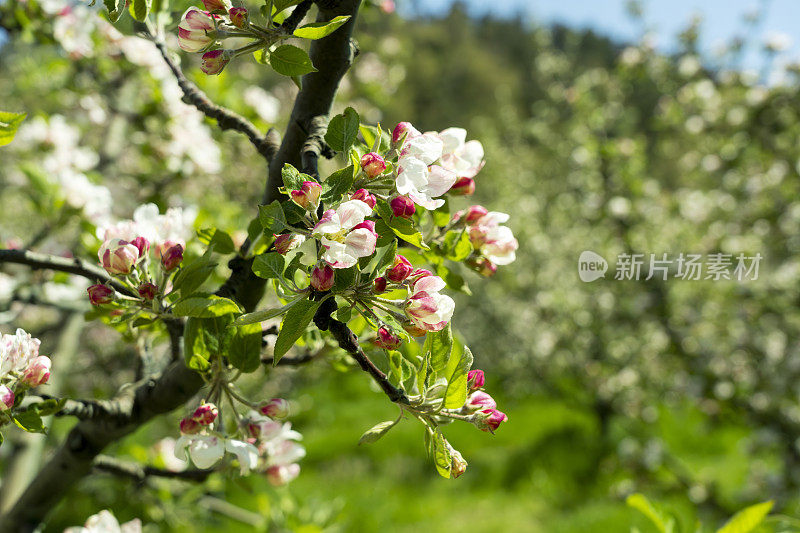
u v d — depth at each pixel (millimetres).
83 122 3986
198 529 6070
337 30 1253
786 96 6348
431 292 1031
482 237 1349
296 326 975
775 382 6047
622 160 7770
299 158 1356
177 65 1582
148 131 3248
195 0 1599
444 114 35938
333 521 3090
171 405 1554
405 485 10891
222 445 1148
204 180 4406
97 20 3189
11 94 4844
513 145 15016
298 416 13664
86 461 1761
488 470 10961
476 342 12016
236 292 1390
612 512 8914
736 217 6867
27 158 3242
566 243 10438
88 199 2361
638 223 7320
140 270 1287
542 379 11039
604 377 9109
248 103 3287
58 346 3197
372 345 1502
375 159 1045
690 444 10602
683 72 7461
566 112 11547
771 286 6039
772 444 6121
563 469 10477
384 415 13719
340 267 939
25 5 2928
